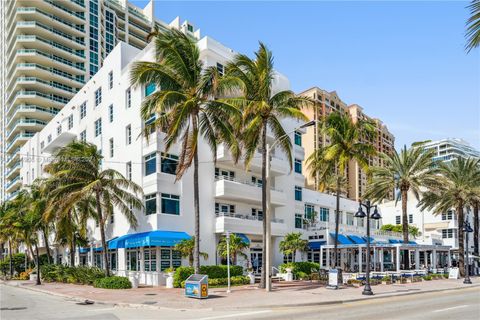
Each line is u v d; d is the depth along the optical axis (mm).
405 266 42438
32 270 50094
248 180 41375
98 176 31250
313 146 106188
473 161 46062
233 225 35562
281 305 19125
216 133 26344
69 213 34781
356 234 49031
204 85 25016
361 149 31703
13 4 92750
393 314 16266
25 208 42312
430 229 70125
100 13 100375
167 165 34406
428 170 42781
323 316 15734
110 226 39500
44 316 17109
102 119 42844
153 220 32812
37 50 88062
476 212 52281
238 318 15500
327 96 115125
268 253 25266
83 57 93750
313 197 50625
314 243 44188
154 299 21906
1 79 106125
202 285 21781
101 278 31781
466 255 34812
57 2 92312
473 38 11031
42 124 87562
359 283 30547
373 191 44188
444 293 26891
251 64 26672
